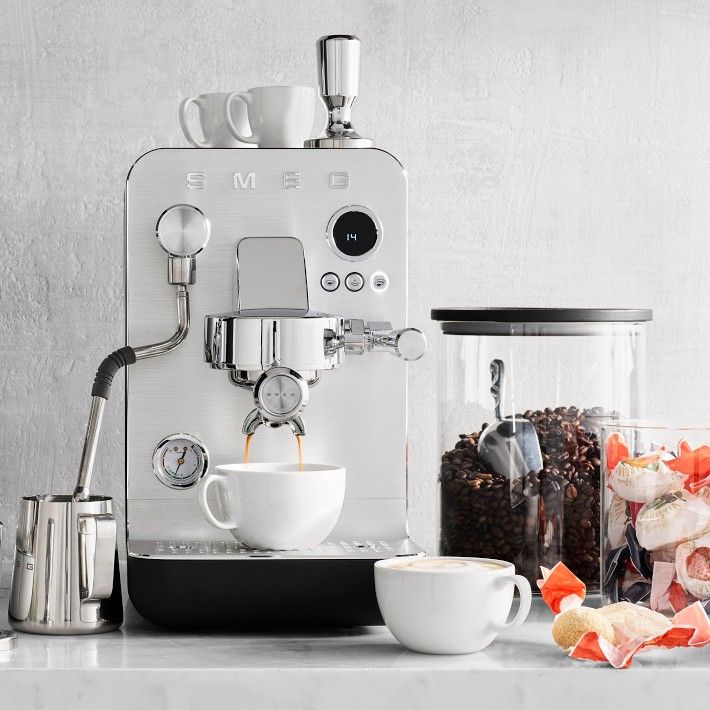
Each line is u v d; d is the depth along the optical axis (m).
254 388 1.12
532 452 1.28
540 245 1.65
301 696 1.00
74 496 1.18
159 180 1.22
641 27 1.65
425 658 1.05
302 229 1.24
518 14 1.64
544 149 1.65
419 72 1.64
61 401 1.60
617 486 1.18
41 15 1.59
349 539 1.24
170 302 1.23
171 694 0.99
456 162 1.64
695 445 1.20
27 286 1.60
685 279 1.67
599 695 1.00
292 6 1.62
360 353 1.23
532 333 1.29
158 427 1.23
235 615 1.13
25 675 0.99
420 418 1.65
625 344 1.32
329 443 1.24
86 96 1.60
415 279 1.65
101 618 1.15
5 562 1.57
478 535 1.30
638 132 1.66
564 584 1.15
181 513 1.23
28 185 1.59
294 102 1.32
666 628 1.07
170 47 1.61
